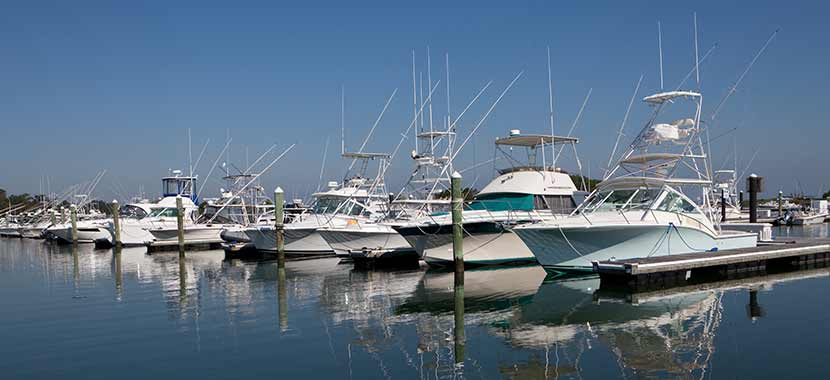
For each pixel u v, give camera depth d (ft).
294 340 48.62
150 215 156.76
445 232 86.74
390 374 39.75
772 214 267.80
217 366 41.81
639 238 74.38
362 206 114.62
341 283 80.23
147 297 70.13
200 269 101.04
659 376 38.17
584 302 62.18
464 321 54.85
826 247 87.56
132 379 39.24
